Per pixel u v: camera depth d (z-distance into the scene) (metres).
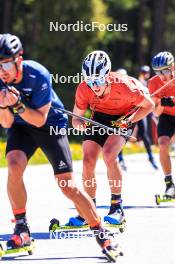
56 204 28.58
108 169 22.98
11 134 18.86
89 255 19.00
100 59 21.39
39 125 17.84
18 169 18.50
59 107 18.91
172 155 52.03
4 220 24.69
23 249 18.92
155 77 28.44
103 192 32.34
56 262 18.17
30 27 93.88
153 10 113.12
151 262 18.12
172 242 20.75
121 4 109.75
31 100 17.80
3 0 95.00
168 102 27.95
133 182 36.50
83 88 22.58
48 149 18.48
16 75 17.48
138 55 112.56
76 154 50.53
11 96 17.16
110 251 18.16
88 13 84.94
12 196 18.84
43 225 23.72
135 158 52.47
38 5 86.62
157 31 110.44
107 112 22.91
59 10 85.31
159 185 35.22
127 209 27.27
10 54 17.14
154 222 24.25
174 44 127.56
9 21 94.81
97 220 18.31
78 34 86.38
